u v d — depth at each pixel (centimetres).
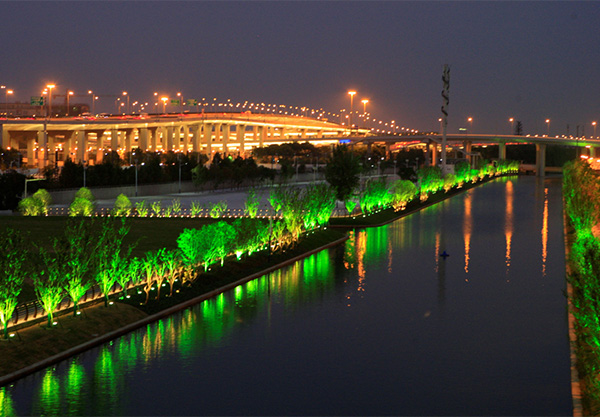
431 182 17900
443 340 4916
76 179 14512
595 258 3672
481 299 6175
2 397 3741
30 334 4359
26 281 5491
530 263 8019
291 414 3622
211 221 10175
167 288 5838
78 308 4912
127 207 11331
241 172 19300
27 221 9569
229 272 6719
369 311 5703
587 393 3731
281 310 5675
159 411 3631
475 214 13812
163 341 4759
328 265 7738
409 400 3809
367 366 4353
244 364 4350
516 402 3781
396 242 9675
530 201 17175
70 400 3734
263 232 7738
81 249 4953
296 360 4447
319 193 10125
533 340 4906
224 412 3631
